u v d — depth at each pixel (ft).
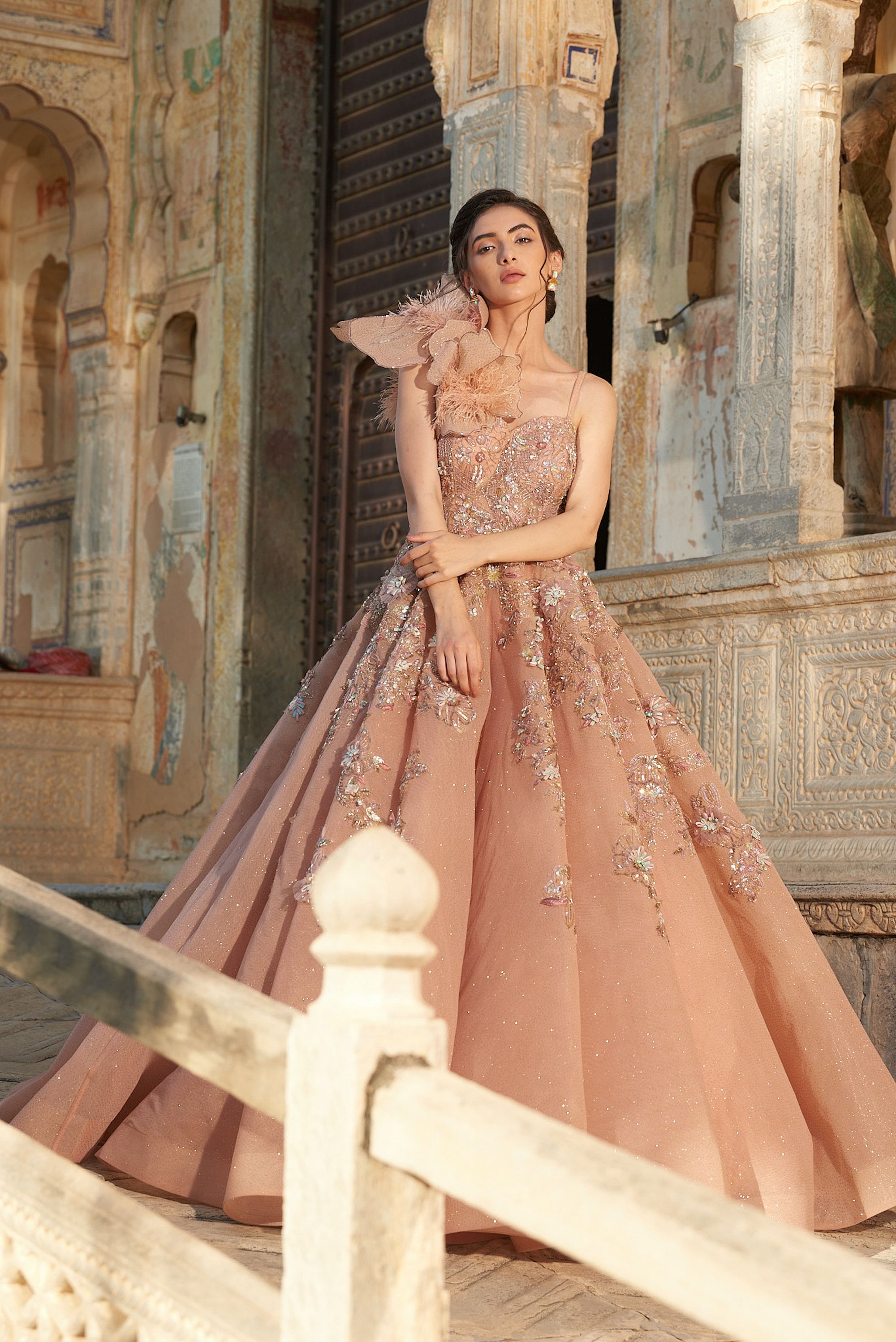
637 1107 7.77
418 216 32.04
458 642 8.96
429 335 9.86
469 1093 3.97
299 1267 4.17
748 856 9.30
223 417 34.01
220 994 4.61
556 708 9.10
